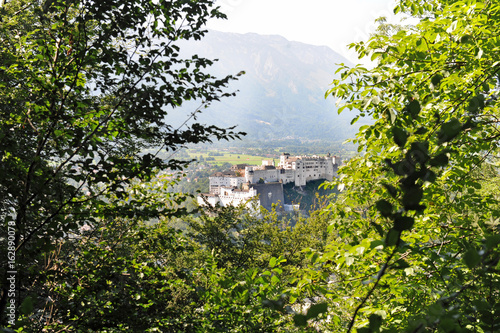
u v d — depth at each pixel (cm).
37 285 505
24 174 446
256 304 416
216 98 496
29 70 505
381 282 358
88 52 468
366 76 414
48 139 493
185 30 485
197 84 487
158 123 473
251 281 319
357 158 469
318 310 138
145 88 466
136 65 475
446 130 133
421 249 333
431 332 147
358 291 380
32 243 466
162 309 586
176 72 487
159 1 456
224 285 343
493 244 121
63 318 525
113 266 588
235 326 470
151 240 649
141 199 604
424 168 123
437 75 287
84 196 518
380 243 140
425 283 400
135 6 470
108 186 470
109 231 664
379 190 439
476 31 380
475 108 169
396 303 404
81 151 440
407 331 136
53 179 448
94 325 524
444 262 360
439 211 449
